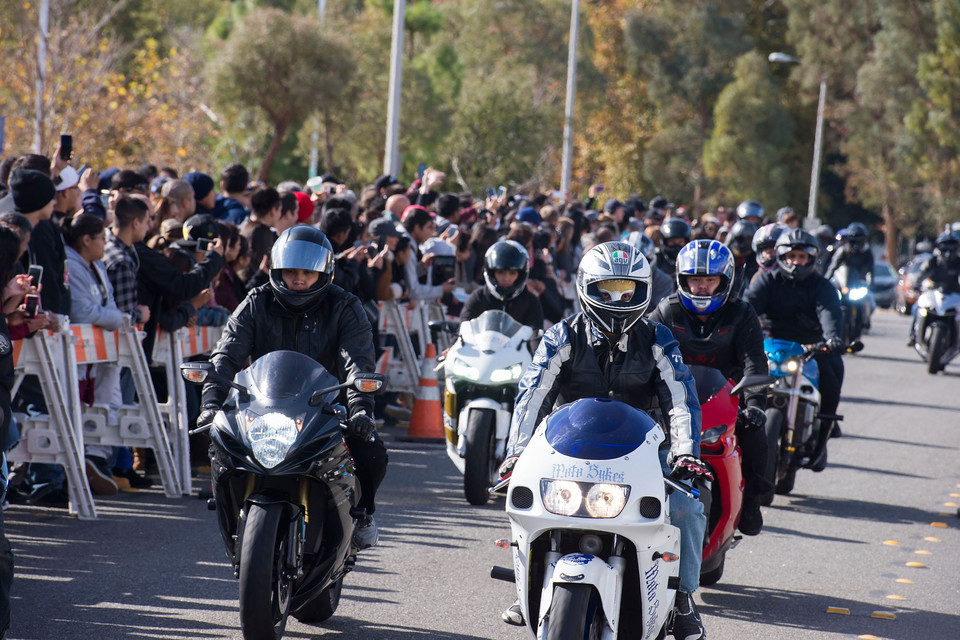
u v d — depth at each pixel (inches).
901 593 836.0
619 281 607.8
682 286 787.4
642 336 630.5
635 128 7544.3
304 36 3698.3
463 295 1638.8
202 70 3932.1
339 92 3745.1
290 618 708.7
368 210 1612.9
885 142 7475.4
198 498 1037.2
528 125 4392.2
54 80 2773.1
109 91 3137.3
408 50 5201.8
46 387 930.1
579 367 629.0
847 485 1244.5
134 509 981.8
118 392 1061.1
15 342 915.4
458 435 1085.1
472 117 4372.5
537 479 534.9
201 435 1163.9
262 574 561.0
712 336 796.0
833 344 1085.8
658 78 7342.5
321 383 609.3
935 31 7199.8
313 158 4256.9
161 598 734.5
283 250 639.8
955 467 1375.5
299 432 583.2
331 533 620.7
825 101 7839.6
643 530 527.5
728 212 2950.3
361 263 1325.0
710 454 732.0
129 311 1030.4
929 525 1069.1
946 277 2405.3
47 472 980.6
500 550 902.4
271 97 3754.9
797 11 7824.8
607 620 514.0
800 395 1120.8
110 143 3097.9
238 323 651.5
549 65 6579.7
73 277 978.1
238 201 1489.9
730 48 7332.7
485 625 713.6
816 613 777.6
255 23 3678.6
